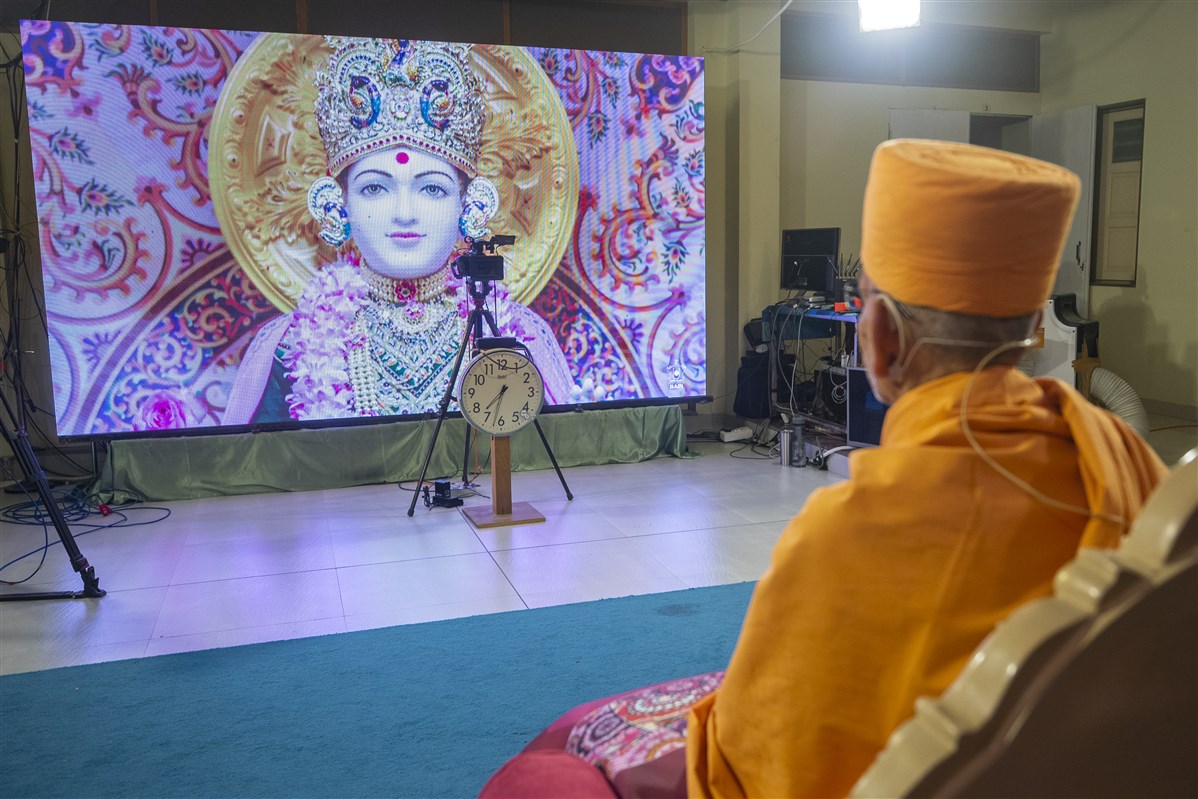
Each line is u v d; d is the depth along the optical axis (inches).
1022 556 29.9
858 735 31.6
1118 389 237.3
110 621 137.4
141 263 208.2
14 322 217.8
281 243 214.2
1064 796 23.1
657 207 239.5
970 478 30.6
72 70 202.2
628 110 234.7
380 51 216.1
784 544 33.1
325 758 97.2
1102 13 294.8
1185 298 278.1
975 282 32.1
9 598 144.6
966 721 22.4
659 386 244.5
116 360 209.0
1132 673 22.8
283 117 212.2
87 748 100.3
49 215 203.6
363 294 219.8
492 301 228.7
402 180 219.8
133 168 206.2
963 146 34.6
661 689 50.3
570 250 233.5
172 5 219.0
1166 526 22.6
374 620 135.6
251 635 131.1
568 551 166.2
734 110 263.1
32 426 222.7
